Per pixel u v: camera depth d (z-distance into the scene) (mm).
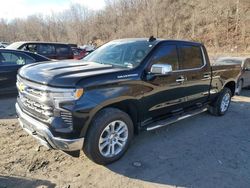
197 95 5516
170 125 5746
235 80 6809
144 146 4621
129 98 3961
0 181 3389
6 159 3934
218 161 4238
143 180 3605
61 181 3490
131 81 3963
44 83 3445
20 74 4082
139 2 56469
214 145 4840
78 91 3361
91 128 3615
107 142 3842
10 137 4703
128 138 4102
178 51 4938
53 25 72875
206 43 33219
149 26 46438
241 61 10164
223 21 34969
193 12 41219
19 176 3539
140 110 4234
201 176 3775
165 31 43188
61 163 3922
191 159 4254
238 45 30219
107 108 3805
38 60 7953
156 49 4484
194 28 37562
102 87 3602
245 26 32031
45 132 3457
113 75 3754
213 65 6012
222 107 6559
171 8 45344
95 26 61594
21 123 4062
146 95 4254
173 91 4793
